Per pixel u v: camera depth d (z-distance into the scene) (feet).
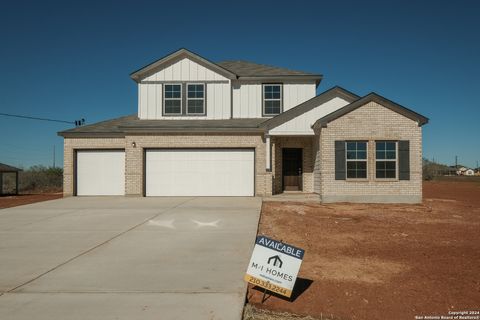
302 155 63.21
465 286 19.99
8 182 110.42
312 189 62.54
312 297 18.65
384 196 51.29
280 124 57.31
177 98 65.51
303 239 30.53
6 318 15.49
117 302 17.15
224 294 18.13
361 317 16.65
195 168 60.49
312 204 50.60
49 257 24.86
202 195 60.29
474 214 44.21
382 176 51.60
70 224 36.52
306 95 66.39
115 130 63.72
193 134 60.18
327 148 51.75
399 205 49.90
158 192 60.59
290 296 18.31
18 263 23.52
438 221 39.09
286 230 33.88
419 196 51.26
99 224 36.37
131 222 37.17
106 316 15.65
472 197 68.18
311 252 26.63
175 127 59.52
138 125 61.00
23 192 96.27
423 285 20.16
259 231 33.53
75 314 15.87
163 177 60.59
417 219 40.16
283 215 41.57
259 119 65.21
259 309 17.21
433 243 29.35
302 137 62.69
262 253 18.43
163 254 25.52
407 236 31.83
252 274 18.30
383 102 51.39
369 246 28.40
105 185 63.93
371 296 18.74
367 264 23.76
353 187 51.49
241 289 18.81
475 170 334.44
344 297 18.63
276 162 62.85
